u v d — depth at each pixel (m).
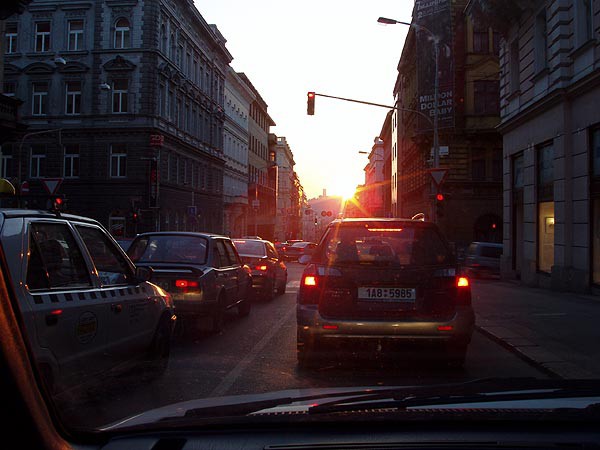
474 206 35.94
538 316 10.45
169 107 44.03
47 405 2.27
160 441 2.07
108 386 5.14
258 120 80.75
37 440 1.96
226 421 2.17
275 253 15.69
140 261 8.88
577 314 10.73
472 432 1.99
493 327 9.12
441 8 30.56
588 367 6.38
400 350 6.69
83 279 4.72
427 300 5.98
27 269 3.96
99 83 40.25
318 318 6.00
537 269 18.08
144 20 39.94
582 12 14.94
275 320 10.48
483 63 35.75
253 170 77.19
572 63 15.39
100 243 5.30
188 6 46.16
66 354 4.18
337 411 2.36
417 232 6.35
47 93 40.91
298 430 2.08
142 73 39.94
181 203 46.44
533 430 2.01
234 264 10.45
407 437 1.97
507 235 21.50
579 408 2.28
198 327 9.30
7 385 1.93
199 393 5.15
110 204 39.94
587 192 14.48
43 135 40.53
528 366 6.70
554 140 16.30
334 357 6.79
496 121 35.56
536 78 17.62
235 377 5.85
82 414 4.20
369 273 6.02
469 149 36.06
